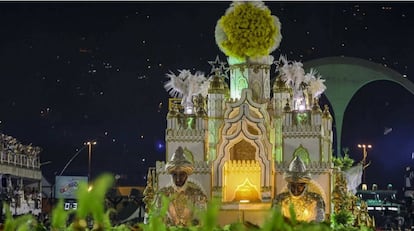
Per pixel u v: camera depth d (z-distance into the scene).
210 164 50.19
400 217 60.56
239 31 53.28
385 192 67.94
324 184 48.41
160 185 49.22
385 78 75.81
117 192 66.06
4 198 58.12
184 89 53.28
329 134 52.38
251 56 53.50
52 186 74.75
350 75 75.75
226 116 50.84
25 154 76.31
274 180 49.34
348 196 49.69
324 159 51.25
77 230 10.71
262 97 53.22
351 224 44.19
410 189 74.12
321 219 42.41
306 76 53.19
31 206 65.81
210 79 53.03
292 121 50.09
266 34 53.31
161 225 11.95
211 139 51.16
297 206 42.47
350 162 58.97
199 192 44.88
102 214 9.84
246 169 50.22
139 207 55.00
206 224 10.52
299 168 43.19
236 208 48.31
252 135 50.16
